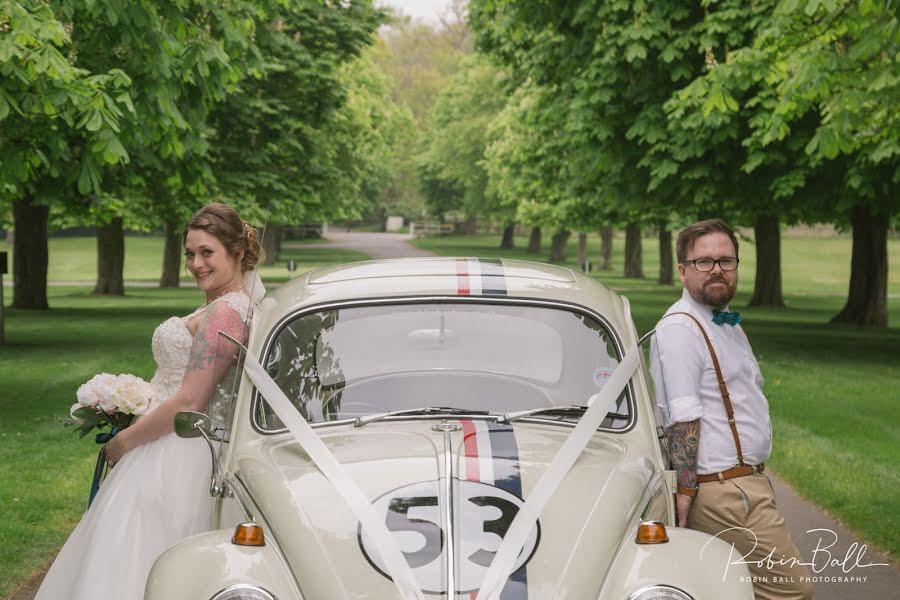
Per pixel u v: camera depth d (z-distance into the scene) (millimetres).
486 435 4086
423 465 3811
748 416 4305
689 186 18297
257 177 24031
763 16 16406
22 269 30109
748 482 4266
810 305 40531
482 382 4457
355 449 4020
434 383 4453
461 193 88375
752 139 16609
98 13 10516
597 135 18531
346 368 4492
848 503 8055
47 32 9273
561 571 3402
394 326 4590
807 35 10523
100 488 4742
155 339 4762
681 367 4258
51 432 10797
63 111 9797
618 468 3998
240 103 23609
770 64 11656
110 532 4531
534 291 4711
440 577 3338
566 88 19969
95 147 9906
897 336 24594
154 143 14141
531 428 4242
